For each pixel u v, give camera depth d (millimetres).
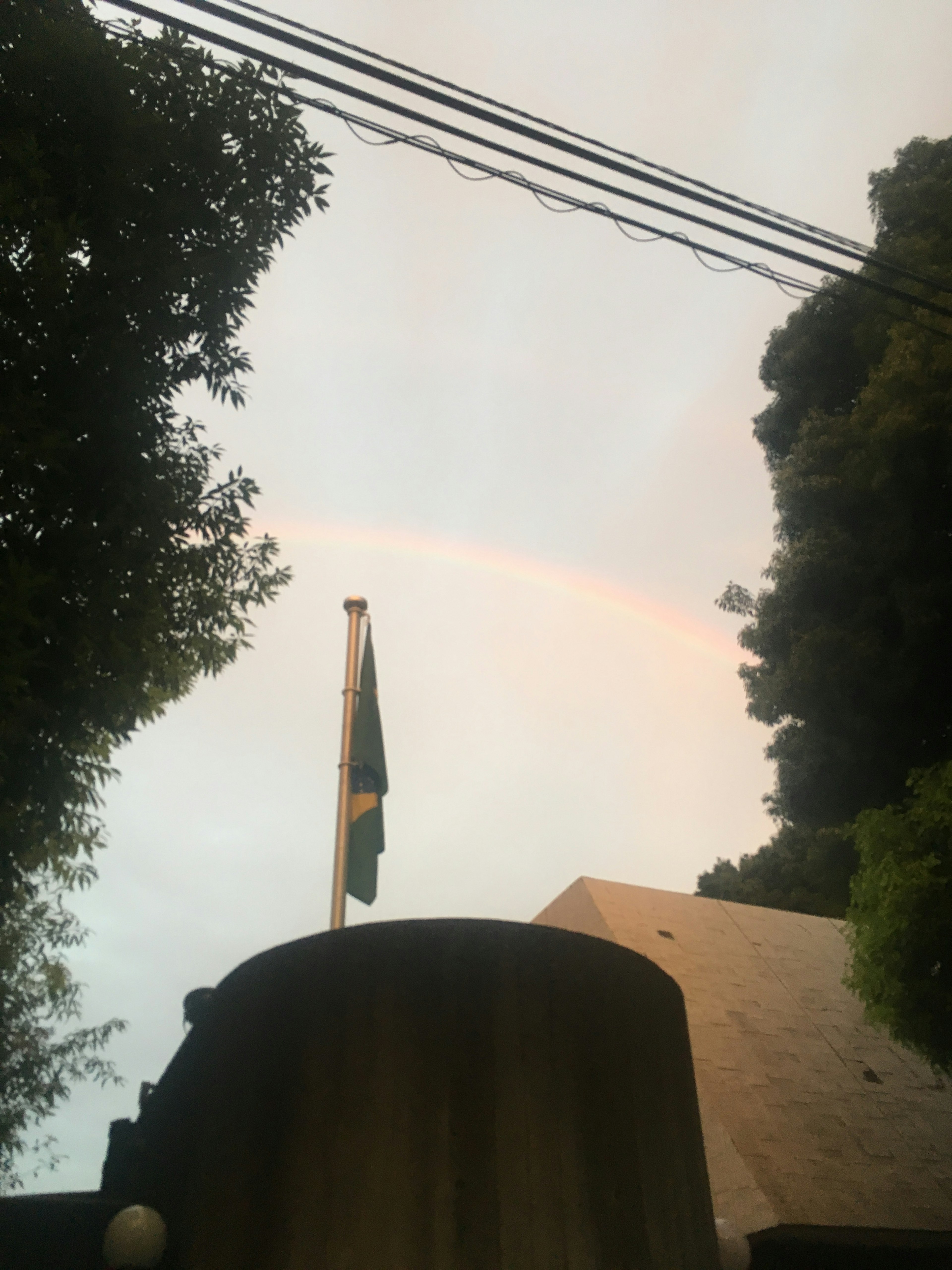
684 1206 5223
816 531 14234
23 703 4422
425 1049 4988
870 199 15586
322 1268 4473
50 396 5418
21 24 5645
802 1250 9914
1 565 4910
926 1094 12500
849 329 15844
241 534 6852
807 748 14250
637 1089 5285
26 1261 5762
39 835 5203
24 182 5516
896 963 9250
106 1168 7113
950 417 11977
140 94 6191
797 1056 12336
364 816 9984
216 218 6422
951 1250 10508
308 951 5504
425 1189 4609
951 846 9219
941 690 12922
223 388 6699
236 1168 5086
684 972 13133
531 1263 4488
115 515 5363
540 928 5523
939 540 12812
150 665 6965
